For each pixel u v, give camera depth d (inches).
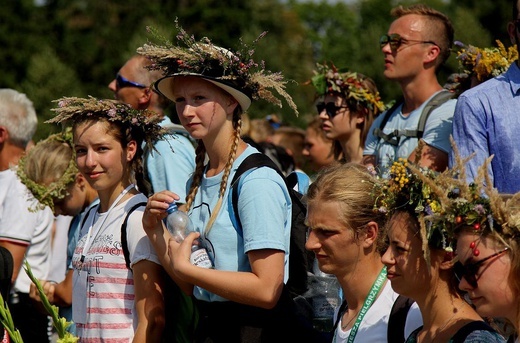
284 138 656.4
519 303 223.1
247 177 312.8
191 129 323.6
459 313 243.8
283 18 2123.5
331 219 279.6
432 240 243.3
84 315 337.1
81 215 414.9
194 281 304.0
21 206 433.1
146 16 2101.4
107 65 2047.2
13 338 300.8
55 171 410.6
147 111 358.0
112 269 332.8
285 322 315.6
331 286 342.6
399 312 267.0
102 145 342.0
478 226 225.3
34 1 2105.1
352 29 2409.0
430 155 391.9
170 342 334.6
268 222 305.7
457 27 1330.0
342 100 487.5
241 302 305.4
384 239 263.0
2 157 467.8
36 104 1540.4
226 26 2034.9
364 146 468.4
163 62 331.0
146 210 319.6
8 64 2030.0
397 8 423.5
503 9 1675.7
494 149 326.3
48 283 420.8
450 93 408.8
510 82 329.4
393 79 418.0
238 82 323.9
